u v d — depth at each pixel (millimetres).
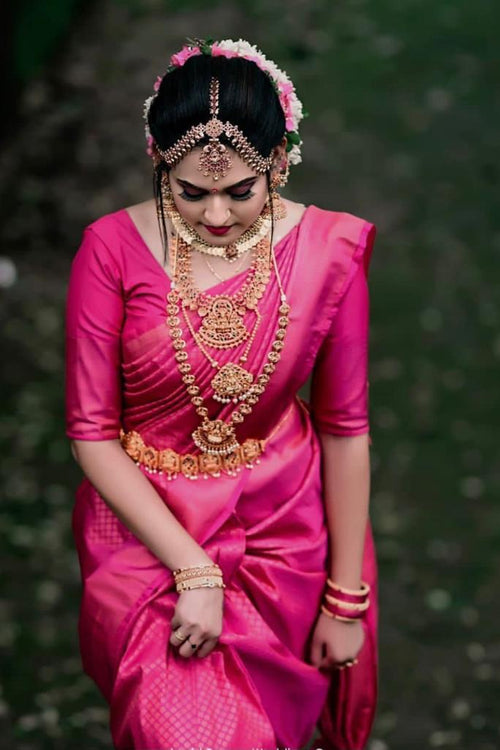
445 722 4820
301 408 3221
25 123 10461
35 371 7734
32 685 4957
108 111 10742
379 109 11703
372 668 3434
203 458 3035
